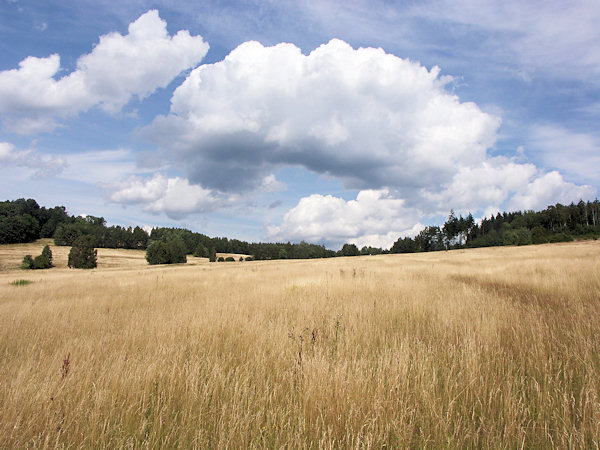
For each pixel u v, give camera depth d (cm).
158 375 349
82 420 268
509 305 674
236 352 439
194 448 236
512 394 295
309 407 284
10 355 442
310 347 443
